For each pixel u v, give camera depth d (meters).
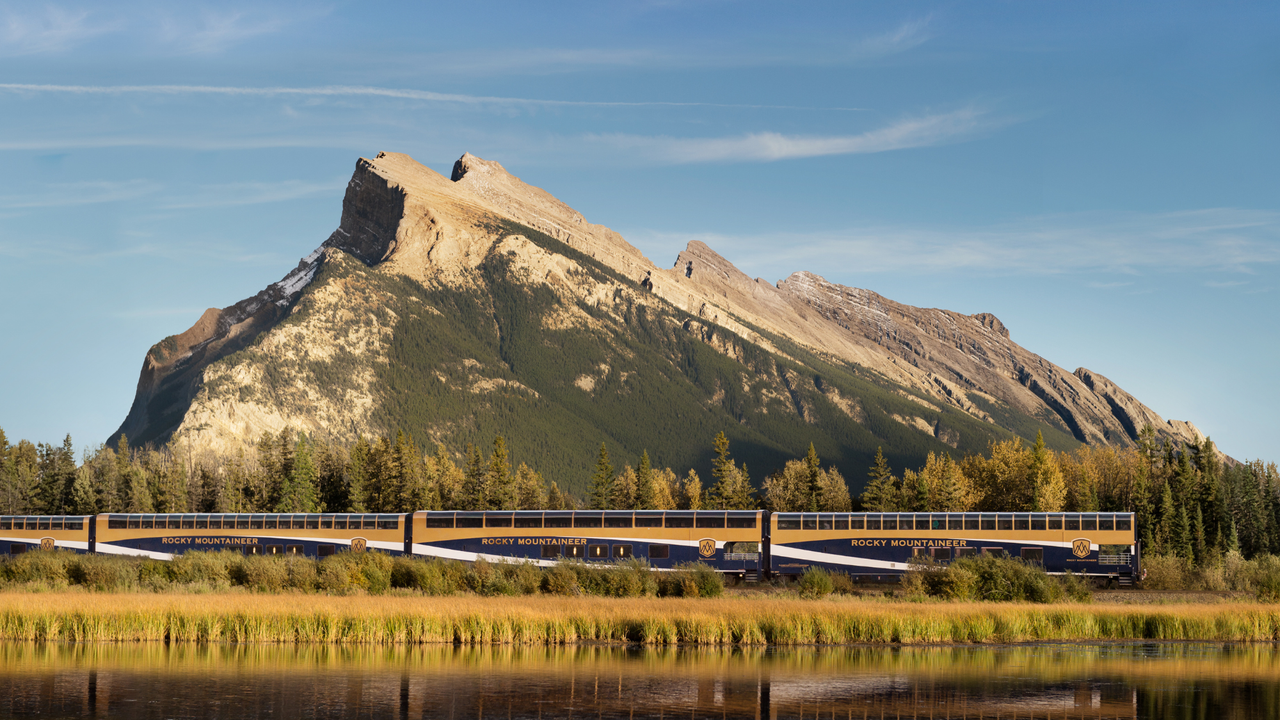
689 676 44.91
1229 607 64.94
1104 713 38.28
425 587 78.50
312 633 54.84
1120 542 84.31
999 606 64.69
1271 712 38.56
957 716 37.62
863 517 87.62
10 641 53.81
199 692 40.34
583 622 56.53
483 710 37.59
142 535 102.56
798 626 56.53
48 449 197.88
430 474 195.50
